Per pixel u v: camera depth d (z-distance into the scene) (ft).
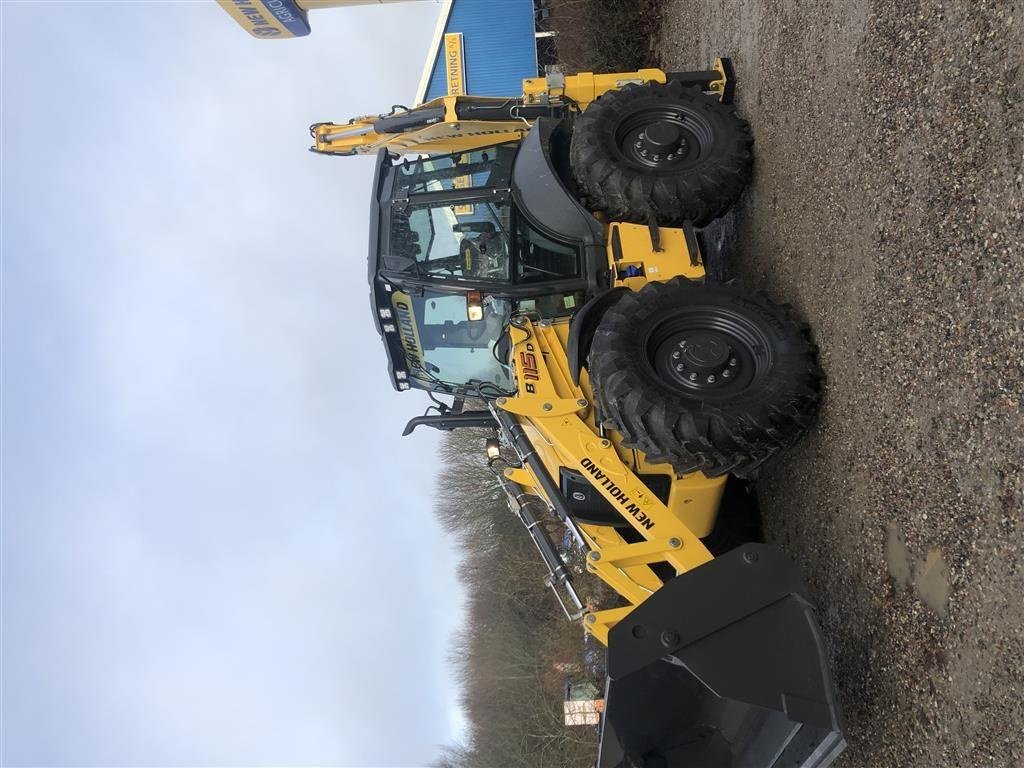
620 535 12.25
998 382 7.16
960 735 7.57
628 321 11.73
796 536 11.61
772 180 13.30
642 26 27.50
